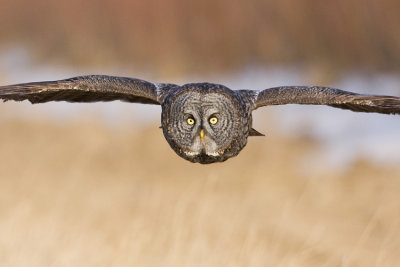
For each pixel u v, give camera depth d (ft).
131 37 104.42
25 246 34.94
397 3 96.43
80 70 104.47
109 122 70.95
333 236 43.55
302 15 98.78
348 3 96.37
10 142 61.77
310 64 97.14
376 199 51.55
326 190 53.36
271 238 40.55
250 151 63.41
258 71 99.30
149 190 50.72
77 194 48.85
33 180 50.90
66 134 65.10
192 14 102.99
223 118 28.63
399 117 74.90
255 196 50.55
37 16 115.65
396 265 37.88
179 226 35.55
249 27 101.45
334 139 69.56
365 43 96.53
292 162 62.28
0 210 44.50
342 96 27.66
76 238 36.88
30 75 103.60
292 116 74.49
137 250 34.68
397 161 61.93
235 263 34.14
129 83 28.66
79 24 107.96
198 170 57.21
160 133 67.36
